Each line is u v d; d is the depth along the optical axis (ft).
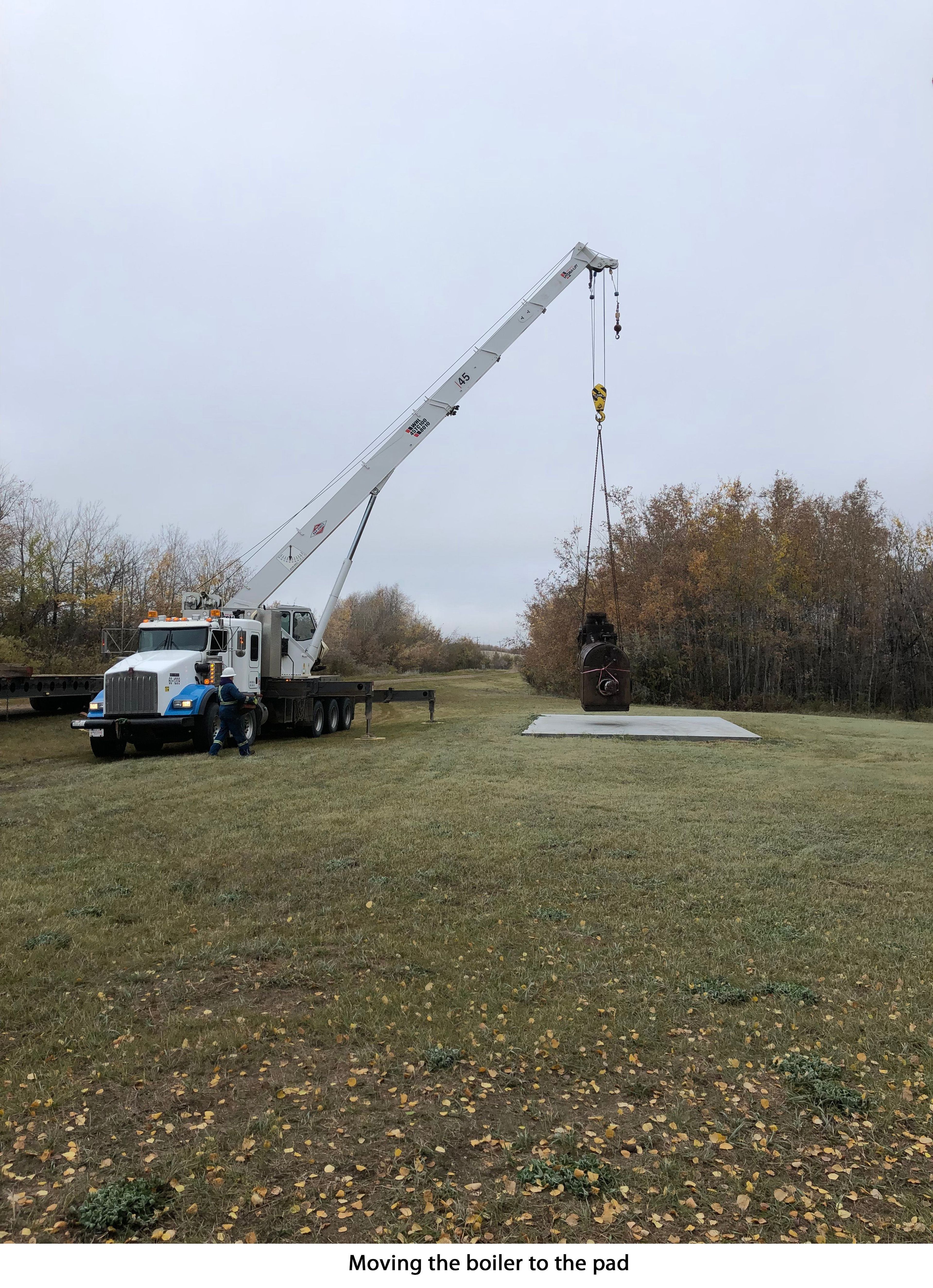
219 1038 15.76
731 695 153.79
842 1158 12.43
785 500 161.38
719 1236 10.68
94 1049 15.40
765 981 18.99
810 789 40.81
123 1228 10.64
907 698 151.23
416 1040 15.88
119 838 30.17
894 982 19.01
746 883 26.17
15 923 21.74
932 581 154.40
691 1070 15.02
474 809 35.32
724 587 152.46
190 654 55.83
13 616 133.28
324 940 21.17
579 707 104.99
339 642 260.21
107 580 149.89
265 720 61.26
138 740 54.34
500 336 66.39
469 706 103.40
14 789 40.29
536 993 18.21
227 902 23.91
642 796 38.63
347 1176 11.70
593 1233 10.64
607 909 23.77
